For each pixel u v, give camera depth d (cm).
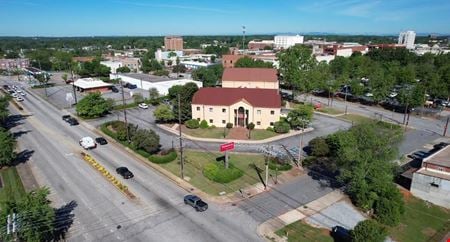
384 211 3484
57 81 13175
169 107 7244
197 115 6950
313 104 9188
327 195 4072
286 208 3744
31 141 5938
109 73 14388
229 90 7056
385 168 3744
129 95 10144
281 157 5203
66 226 3312
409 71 10431
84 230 3256
